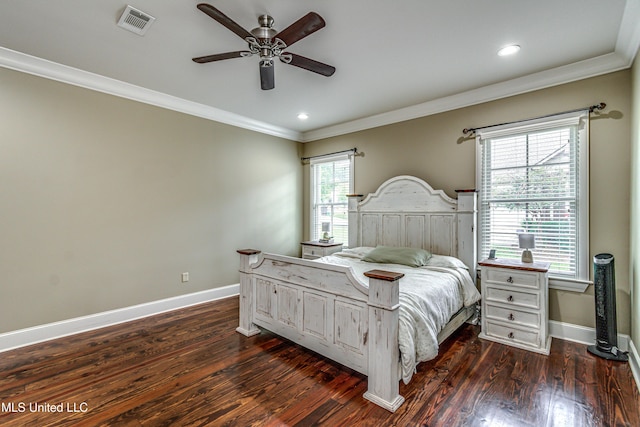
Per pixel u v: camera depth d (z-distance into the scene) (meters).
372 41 2.43
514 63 2.78
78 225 3.08
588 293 2.79
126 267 3.41
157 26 2.25
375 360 1.97
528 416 1.81
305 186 5.46
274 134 4.98
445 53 2.61
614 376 2.23
